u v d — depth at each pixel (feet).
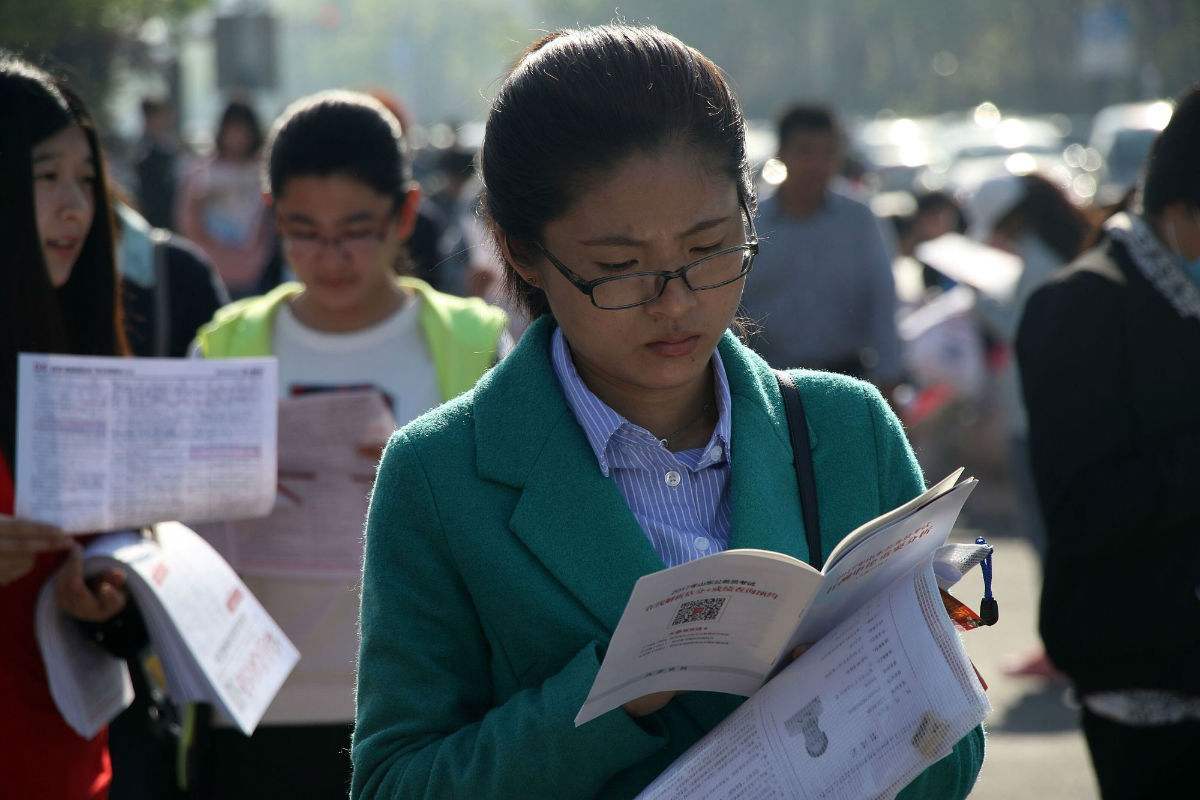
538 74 9.22
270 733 16.31
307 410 16.16
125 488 12.80
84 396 12.58
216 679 12.57
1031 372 15.29
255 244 47.29
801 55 384.06
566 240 9.13
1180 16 239.91
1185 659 14.57
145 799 16.65
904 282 63.82
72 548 12.39
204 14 165.27
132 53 161.07
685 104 8.98
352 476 16.22
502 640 9.66
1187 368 14.70
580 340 9.37
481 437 9.80
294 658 13.75
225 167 47.67
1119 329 14.88
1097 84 300.81
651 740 9.05
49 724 12.39
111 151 103.65
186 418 13.24
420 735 9.59
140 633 13.19
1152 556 14.75
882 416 10.32
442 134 92.68
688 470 9.95
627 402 10.01
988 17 337.52
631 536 9.57
